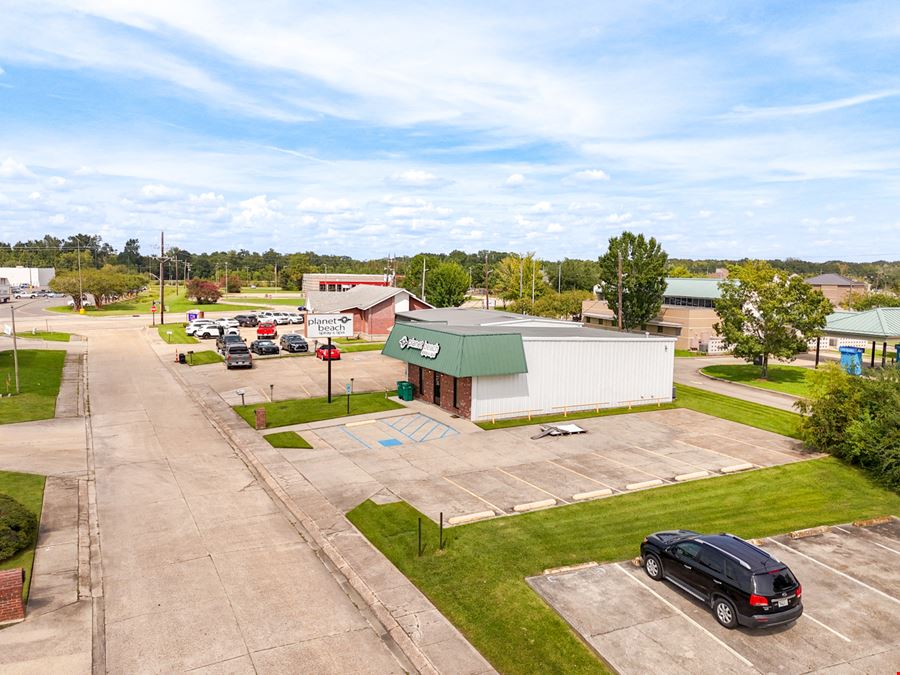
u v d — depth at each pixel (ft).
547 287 350.23
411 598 47.73
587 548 56.65
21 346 180.65
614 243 203.31
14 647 41.14
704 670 39.19
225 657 40.52
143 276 523.29
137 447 88.43
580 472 78.33
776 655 40.83
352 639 42.88
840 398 85.25
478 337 102.32
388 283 336.90
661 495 70.44
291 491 70.69
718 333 154.40
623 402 117.70
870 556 56.03
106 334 223.92
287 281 562.66
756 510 66.69
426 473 77.30
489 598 47.70
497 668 39.45
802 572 52.75
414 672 39.34
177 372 149.38
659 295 204.33
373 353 183.52
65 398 119.44
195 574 51.75
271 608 46.65
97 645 41.60
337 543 57.36
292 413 108.47
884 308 161.89
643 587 49.73
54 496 68.39
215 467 80.28
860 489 73.97
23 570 49.08
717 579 44.47
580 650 41.24
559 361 110.42
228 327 235.20
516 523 61.87
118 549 56.13
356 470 78.33
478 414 104.17
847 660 40.42
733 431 100.42
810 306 141.38
